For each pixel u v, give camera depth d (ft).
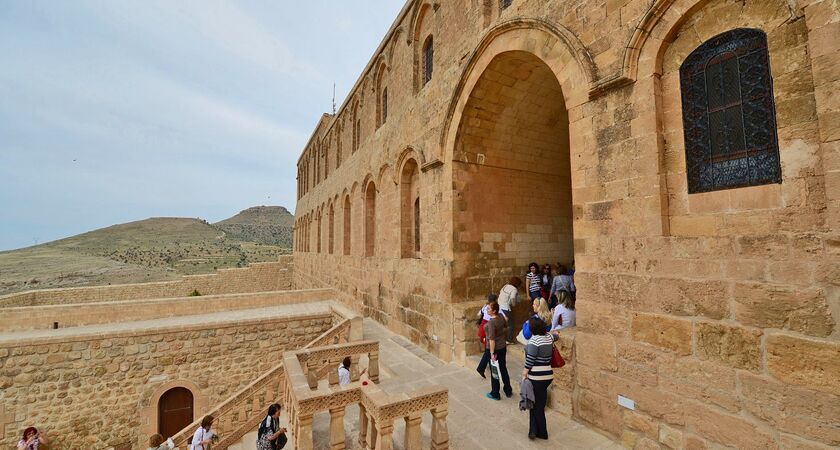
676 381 15.20
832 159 11.54
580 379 19.22
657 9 16.46
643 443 16.17
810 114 12.39
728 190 14.38
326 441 19.65
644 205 16.69
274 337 49.73
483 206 33.81
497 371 22.68
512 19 25.00
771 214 13.10
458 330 29.99
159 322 49.21
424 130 37.58
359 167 60.18
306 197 118.93
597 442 17.53
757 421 12.92
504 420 20.24
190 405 45.65
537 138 35.55
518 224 35.65
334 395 17.34
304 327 51.24
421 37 41.32
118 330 43.37
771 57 13.39
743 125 14.19
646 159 16.70
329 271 80.28
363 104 60.70
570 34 20.67
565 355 20.12
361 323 38.06
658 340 15.89
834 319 11.44
